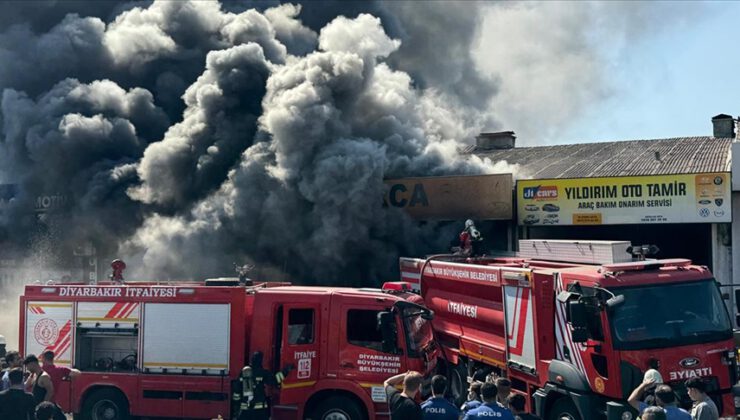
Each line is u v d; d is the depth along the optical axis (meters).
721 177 18.50
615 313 8.52
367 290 10.53
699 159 22.66
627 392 8.31
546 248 11.98
